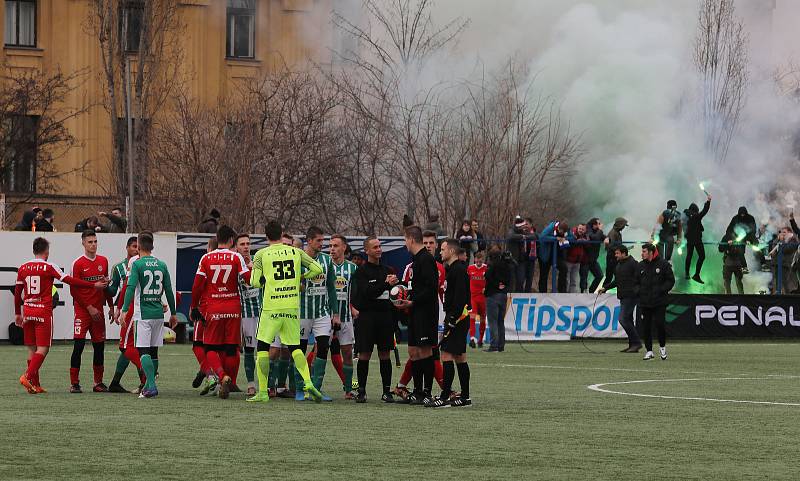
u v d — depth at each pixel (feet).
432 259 98.32
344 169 256.11
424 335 98.17
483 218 249.55
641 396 108.78
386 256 203.21
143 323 103.60
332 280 103.09
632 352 178.29
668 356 170.91
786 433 81.61
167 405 96.53
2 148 276.62
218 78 289.33
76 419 86.12
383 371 101.50
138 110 268.41
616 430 82.53
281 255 100.12
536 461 67.82
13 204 267.80
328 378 126.62
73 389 108.27
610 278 203.92
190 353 162.40
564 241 201.87
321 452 70.33
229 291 103.45
